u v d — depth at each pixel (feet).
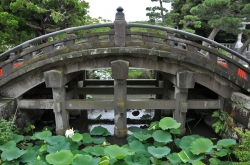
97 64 18.94
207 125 22.89
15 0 39.24
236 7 35.22
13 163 13.19
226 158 15.62
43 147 14.78
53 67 19.02
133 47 18.20
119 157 11.89
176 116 19.49
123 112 18.45
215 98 23.24
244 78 20.93
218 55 19.24
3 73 19.20
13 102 19.15
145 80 29.84
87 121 25.67
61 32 18.61
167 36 19.19
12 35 37.22
